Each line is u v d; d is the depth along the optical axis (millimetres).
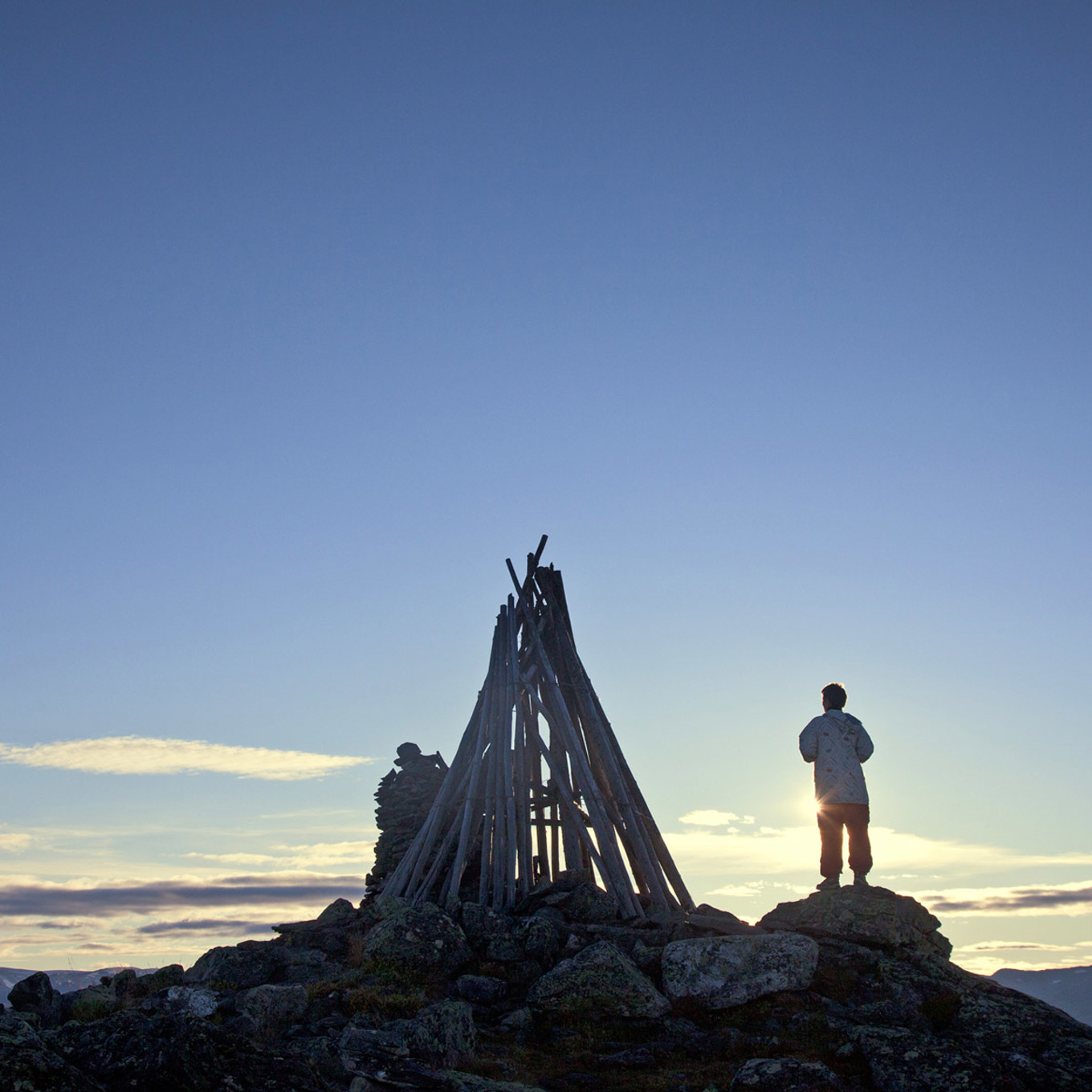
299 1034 15023
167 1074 11438
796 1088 12750
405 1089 12633
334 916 22344
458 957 18031
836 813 19562
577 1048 15328
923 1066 13750
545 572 27484
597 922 20031
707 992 16312
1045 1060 14688
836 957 17453
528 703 24875
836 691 20312
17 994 16562
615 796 24250
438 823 23266
